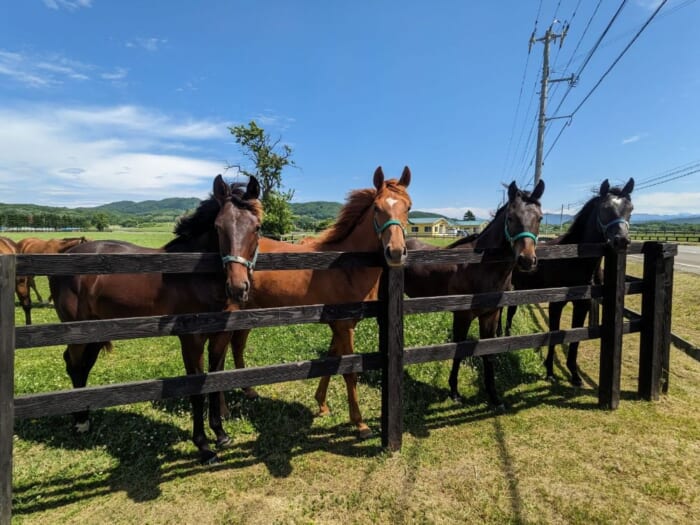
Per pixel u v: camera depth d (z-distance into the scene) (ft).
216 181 8.75
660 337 12.28
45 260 6.73
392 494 8.20
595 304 18.24
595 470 8.96
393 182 10.19
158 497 8.24
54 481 8.77
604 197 13.41
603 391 12.05
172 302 9.88
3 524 6.75
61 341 6.96
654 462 9.22
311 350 17.49
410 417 11.61
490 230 12.89
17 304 31.01
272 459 9.59
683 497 8.08
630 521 7.45
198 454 9.84
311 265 8.74
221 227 8.27
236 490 8.43
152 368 15.74
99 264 7.13
